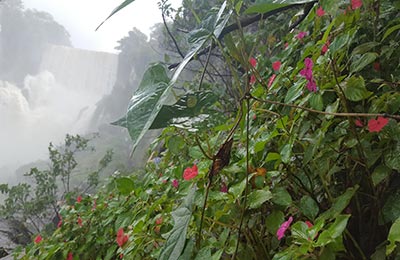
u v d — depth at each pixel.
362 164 0.62
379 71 0.78
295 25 1.32
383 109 0.62
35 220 5.96
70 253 1.62
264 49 1.29
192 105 0.49
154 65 0.50
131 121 0.43
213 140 0.77
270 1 0.55
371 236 0.62
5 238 5.32
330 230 0.49
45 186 5.38
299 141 0.69
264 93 0.85
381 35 0.83
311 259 0.52
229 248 0.65
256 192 0.62
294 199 0.73
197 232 0.70
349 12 0.85
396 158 0.58
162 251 0.50
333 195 0.69
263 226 0.67
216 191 0.73
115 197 1.80
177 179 1.14
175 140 0.78
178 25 3.17
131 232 1.08
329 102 0.69
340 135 0.66
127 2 0.50
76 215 1.91
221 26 0.51
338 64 0.73
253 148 0.69
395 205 0.57
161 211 1.09
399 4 0.82
